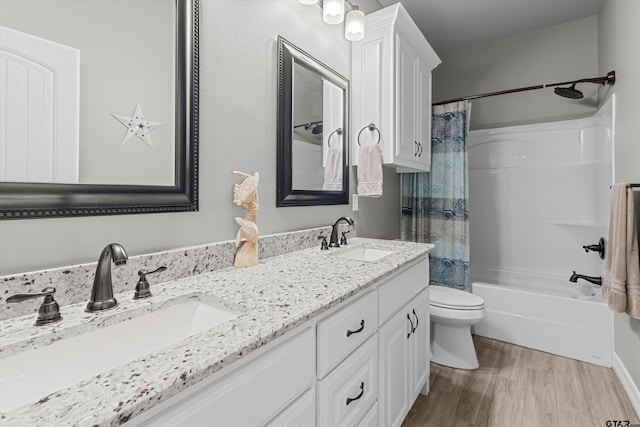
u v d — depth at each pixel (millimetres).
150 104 962
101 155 854
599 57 2580
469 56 3232
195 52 1077
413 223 2725
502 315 2418
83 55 814
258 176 1272
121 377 473
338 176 1902
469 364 2018
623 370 1805
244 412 606
